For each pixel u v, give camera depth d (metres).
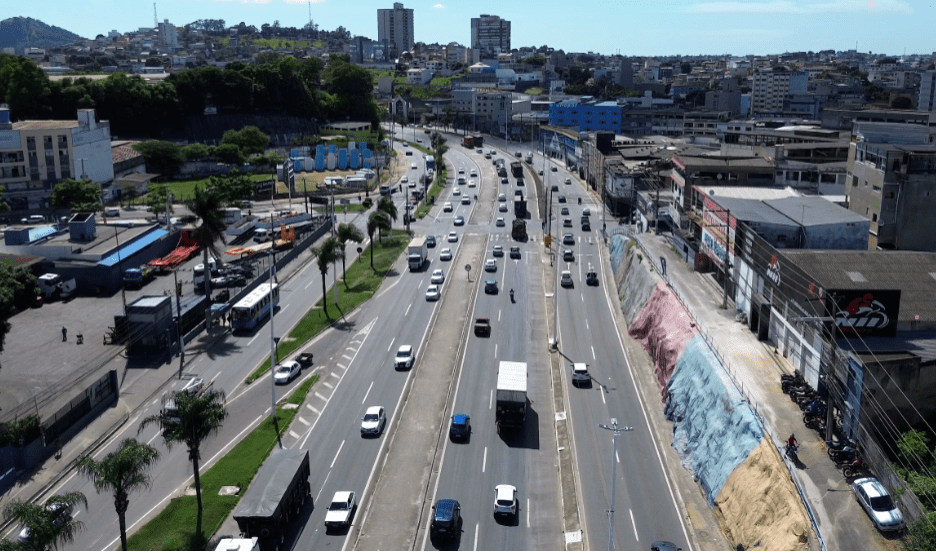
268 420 78.62
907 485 56.06
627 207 175.75
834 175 130.50
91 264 122.19
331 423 78.44
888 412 64.25
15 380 88.50
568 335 103.06
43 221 165.50
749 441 63.34
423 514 62.34
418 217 179.75
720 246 102.50
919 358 64.81
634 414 79.94
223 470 68.62
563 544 58.22
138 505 64.62
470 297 119.56
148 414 81.31
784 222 93.50
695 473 67.94
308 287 126.81
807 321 72.50
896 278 79.81
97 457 72.38
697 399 75.00
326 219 172.75
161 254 141.62
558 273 132.12
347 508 61.38
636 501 63.50
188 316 104.75
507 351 97.56
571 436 74.88
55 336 103.38
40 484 67.56
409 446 73.50
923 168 101.69
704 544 57.50
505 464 70.19
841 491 56.47
